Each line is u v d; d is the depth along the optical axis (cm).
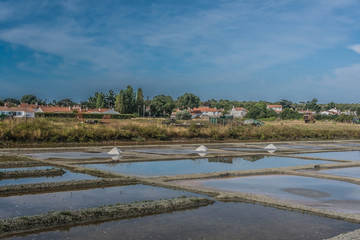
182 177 1377
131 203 959
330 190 1243
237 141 3769
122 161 1866
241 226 827
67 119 5800
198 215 904
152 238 738
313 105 18250
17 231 760
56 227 793
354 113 15438
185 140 3662
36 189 1129
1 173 1338
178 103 17088
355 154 2619
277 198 1108
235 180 1385
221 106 18875
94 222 834
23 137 2836
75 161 1814
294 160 2111
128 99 10700
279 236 767
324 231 805
